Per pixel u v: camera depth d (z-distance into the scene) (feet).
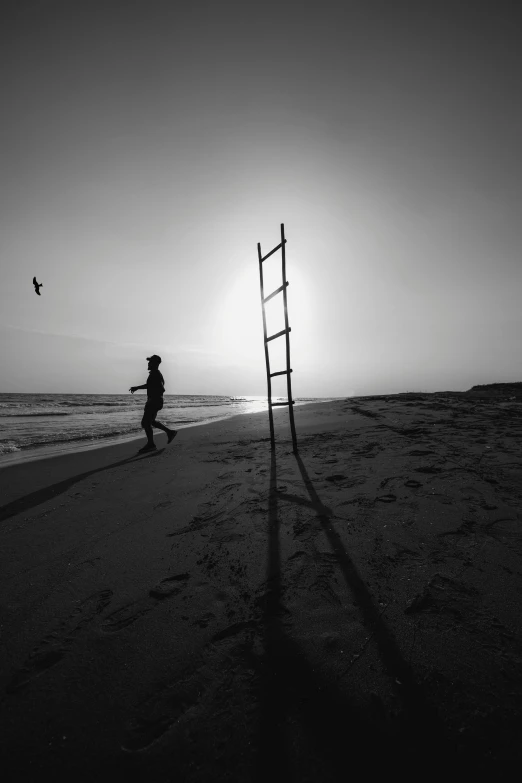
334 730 3.69
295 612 5.60
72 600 6.25
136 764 3.50
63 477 14.52
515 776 3.14
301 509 9.64
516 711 3.75
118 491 12.32
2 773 3.46
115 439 27.43
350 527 8.37
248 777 3.30
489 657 4.47
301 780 3.24
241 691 4.25
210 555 7.60
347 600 5.81
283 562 7.11
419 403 35.50
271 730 3.74
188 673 4.56
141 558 7.63
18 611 5.99
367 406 35.99
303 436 21.29
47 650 5.09
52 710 4.13
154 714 4.02
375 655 4.64
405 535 7.79
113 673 4.62
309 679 4.33
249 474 13.51
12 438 27.45
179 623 5.54
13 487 13.17
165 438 24.75
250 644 5.00
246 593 6.20
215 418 43.21
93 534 8.91
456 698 3.95
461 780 3.14
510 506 8.81
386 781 3.18
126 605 6.05
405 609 5.49
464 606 5.45
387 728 3.67
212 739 3.70
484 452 14.02
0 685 4.52
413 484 10.82
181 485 12.66
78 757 3.59
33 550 8.16
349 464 13.79
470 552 6.93
